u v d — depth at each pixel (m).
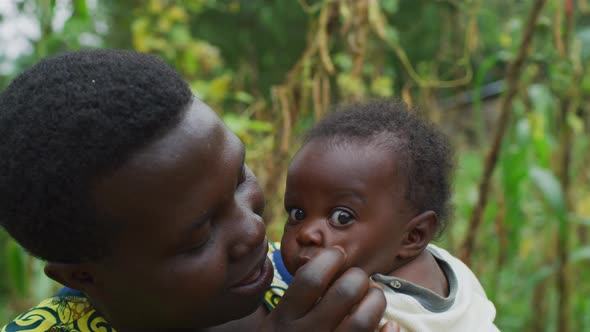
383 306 0.98
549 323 3.49
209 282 0.90
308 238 1.13
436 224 1.22
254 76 4.58
